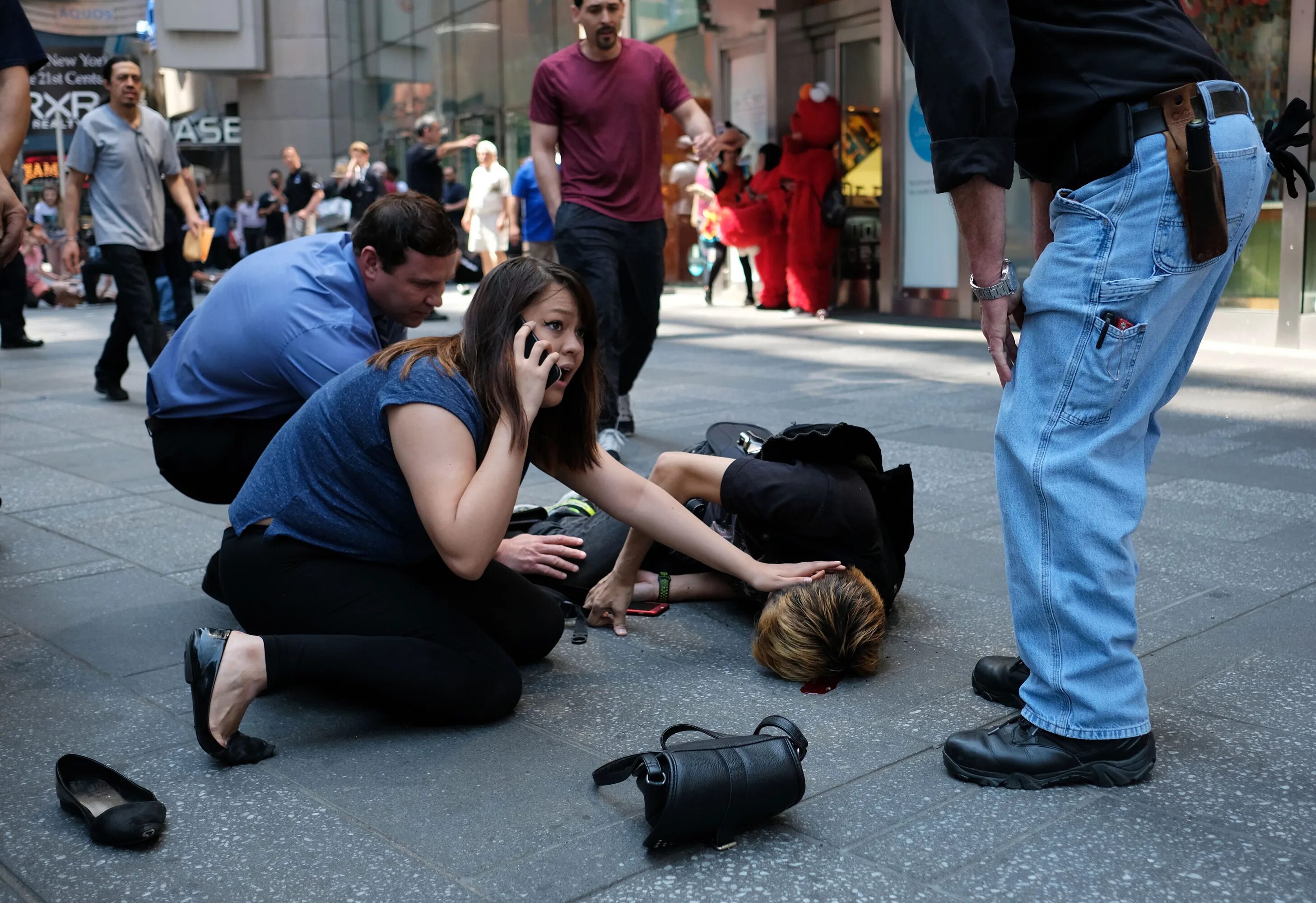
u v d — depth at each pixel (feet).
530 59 62.59
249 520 8.65
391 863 6.33
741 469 9.46
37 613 10.84
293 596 8.32
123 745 7.97
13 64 10.96
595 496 9.14
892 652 9.55
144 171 23.44
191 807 7.04
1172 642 9.46
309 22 84.48
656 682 9.05
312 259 10.18
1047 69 6.84
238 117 95.50
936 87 6.68
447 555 7.83
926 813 6.79
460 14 69.00
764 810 6.43
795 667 8.75
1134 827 6.54
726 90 44.01
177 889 6.11
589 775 7.41
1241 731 7.79
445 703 8.00
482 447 8.13
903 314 38.09
